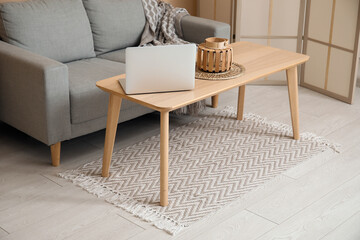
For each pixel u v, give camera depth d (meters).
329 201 2.62
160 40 4.00
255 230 2.38
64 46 3.45
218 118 3.64
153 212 2.52
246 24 4.27
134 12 3.86
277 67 2.92
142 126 3.51
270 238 2.32
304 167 2.96
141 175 2.86
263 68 2.90
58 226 2.41
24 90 2.90
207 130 3.44
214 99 3.79
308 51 4.23
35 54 2.96
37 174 2.86
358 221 2.46
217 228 2.40
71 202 2.60
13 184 2.76
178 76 2.48
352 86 3.89
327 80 4.11
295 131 3.29
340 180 2.83
